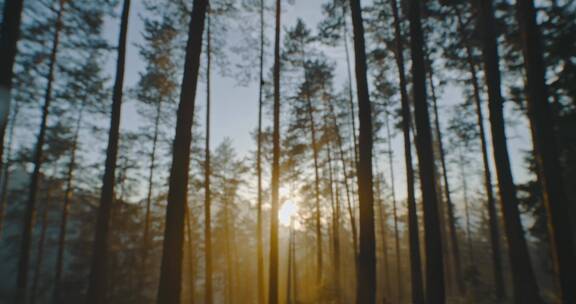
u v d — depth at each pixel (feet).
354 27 30.71
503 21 43.88
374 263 26.25
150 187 76.59
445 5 43.29
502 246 110.42
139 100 65.98
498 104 30.50
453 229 66.54
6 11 20.13
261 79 54.54
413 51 30.01
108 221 30.19
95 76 57.26
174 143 23.44
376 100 68.59
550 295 40.16
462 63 57.98
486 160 55.06
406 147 45.19
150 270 87.61
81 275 70.18
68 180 70.23
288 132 81.05
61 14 47.19
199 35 25.77
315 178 87.35
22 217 72.64
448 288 75.82
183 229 22.18
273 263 40.42
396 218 98.22
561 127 45.16
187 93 24.35
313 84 78.28
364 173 27.68
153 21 51.44
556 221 20.75
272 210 42.19
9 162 60.44
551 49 41.63
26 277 45.16
